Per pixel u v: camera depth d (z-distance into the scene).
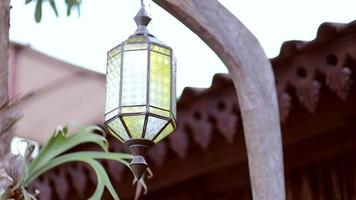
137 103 2.08
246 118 2.25
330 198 3.44
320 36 2.73
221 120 3.13
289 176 3.62
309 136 3.34
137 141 2.10
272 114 2.25
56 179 3.87
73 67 6.74
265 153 2.21
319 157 3.48
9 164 2.39
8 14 2.59
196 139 3.26
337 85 2.69
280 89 2.92
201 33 2.24
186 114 3.30
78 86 6.59
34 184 3.95
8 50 2.55
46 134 6.01
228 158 3.49
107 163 3.63
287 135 3.33
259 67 2.27
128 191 3.92
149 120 2.09
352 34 2.66
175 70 2.21
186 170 3.67
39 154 2.56
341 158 3.41
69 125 2.69
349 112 3.04
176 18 2.26
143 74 2.11
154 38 2.17
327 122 3.16
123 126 2.10
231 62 2.25
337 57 2.70
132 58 2.12
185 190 4.02
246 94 2.25
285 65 2.90
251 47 2.27
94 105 6.52
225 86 3.11
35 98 5.79
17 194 2.41
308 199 3.52
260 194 2.19
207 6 2.24
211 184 3.98
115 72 2.14
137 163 2.09
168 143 3.38
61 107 6.35
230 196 3.89
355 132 3.29
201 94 3.20
